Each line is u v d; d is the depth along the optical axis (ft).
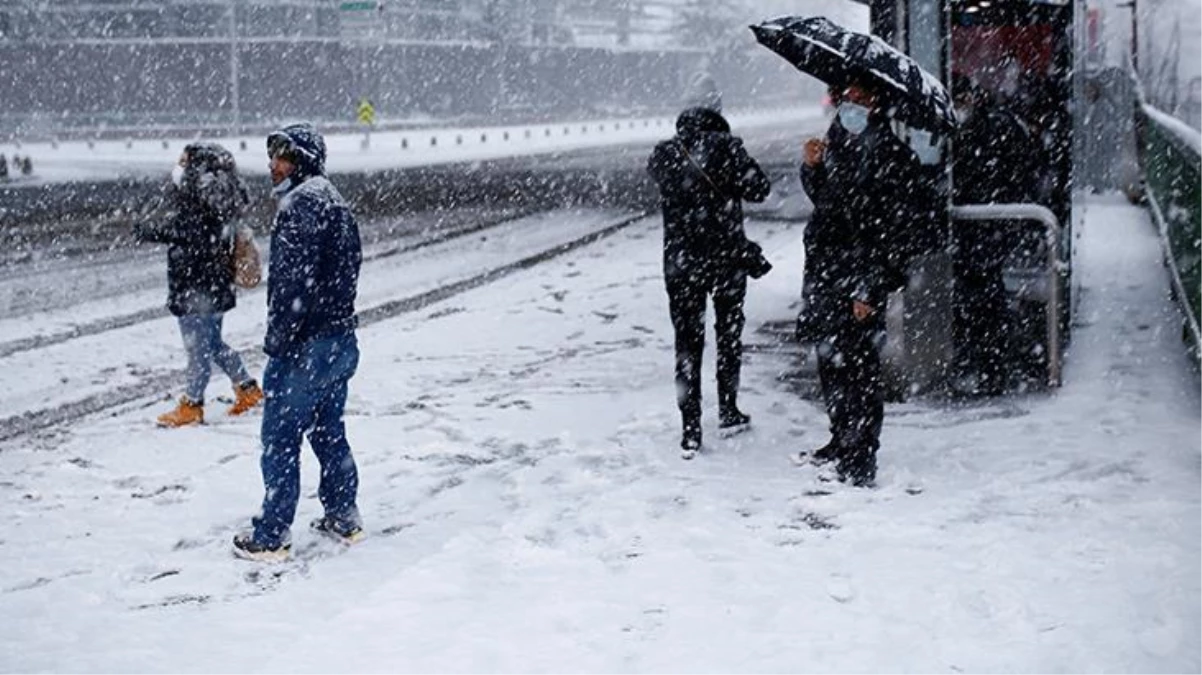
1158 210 52.29
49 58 220.23
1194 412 27.68
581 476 24.71
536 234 67.46
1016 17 36.81
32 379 35.09
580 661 16.55
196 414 29.60
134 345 39.91
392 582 19.57
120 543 21.74
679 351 25.95
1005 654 16.24
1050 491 22.75
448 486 24.53
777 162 120.78
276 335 19.75
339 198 20.47
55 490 24.80
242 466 26.16
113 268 57.57
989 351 31.48
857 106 22.86
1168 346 34.04
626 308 43.96
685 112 25.49
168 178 112.98
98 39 221.66
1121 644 16.37
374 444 27.48
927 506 22.26
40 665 16.94
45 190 101.81
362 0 183.93
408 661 16.71
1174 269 39.04
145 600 19.26
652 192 92.84
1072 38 35.83
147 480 25.34
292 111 224.94
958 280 31.55
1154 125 55.62
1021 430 26.84
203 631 18.01
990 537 20.53
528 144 169.89
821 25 23.66
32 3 220.64
